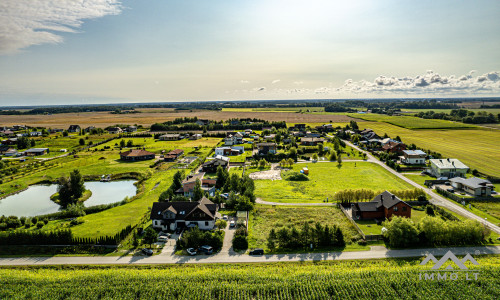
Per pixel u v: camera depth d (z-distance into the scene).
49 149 166.62
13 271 51.72
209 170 118.06
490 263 51.56
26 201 90.25
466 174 106.06
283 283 46.91
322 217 72.19
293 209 77.31
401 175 109.75
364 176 109.06
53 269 52.91
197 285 46.91
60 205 86.88
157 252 57.62
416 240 57.25
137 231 64.81
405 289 45.59
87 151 160.62
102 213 77.12
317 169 121.00
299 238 58.72
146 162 136.38
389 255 55.12
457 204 78.69
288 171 117.31
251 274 49.41
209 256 56.12
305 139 174.88
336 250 57.28
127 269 52.09
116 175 115.38
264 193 90.75
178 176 91.62
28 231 63.44
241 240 58.59
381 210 71.06
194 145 175.75
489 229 59.41
